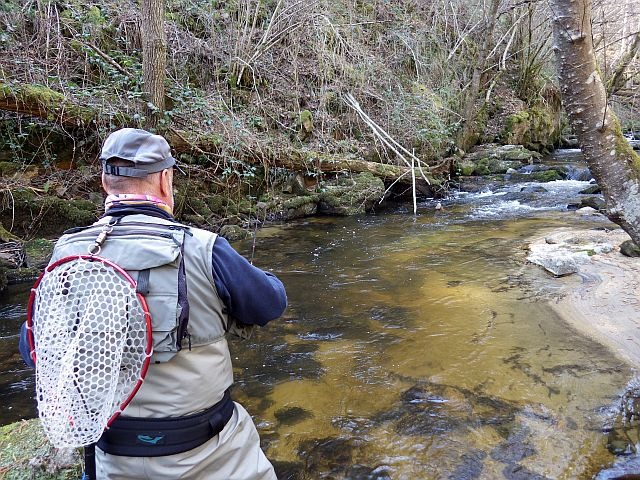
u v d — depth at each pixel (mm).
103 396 1056
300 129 9227
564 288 4617
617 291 4359
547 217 7895
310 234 7484
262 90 9195
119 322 1069
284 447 2535
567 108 2996
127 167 1243
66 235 1228
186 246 1194
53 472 1961
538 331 3750
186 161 7551
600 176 3041
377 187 9227
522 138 15406
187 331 1166
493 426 2613
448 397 2922
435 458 2391
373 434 2609
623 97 8938
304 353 3602
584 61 2803
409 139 10742
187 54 8344
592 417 2637
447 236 7047
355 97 10477
